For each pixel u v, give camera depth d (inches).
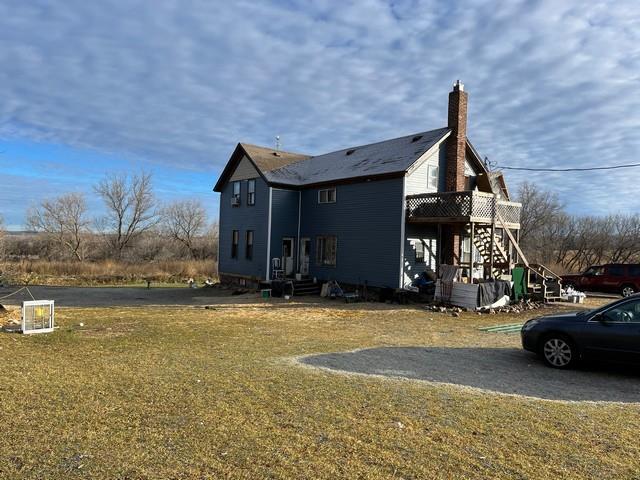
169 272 1441.9
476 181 927.7
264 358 340.8
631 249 1726.1
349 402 232.8
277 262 1019.9
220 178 1180.5
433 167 855.7
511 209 831.1
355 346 400.2
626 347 304.8
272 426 198.2
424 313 657.6
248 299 867.4
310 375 287.7
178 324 527.8
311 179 1023.0
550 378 301.4
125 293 1004.6
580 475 159.0
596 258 1798.7
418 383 276.1
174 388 252.5
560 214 1855.3
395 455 171.8
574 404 241.3
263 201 1031.0
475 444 183.5
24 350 362.6
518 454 175.0
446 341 436.8
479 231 850.8
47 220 1817.2
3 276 1194.0
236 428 195.2
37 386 253.9
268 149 1181.1
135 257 1903.3
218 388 253.9
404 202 805.2
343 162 1032.2
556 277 818.8
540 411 226.5
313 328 516.1
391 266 820.6
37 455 167.2
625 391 273.3
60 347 377.4
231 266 1149.7
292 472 156.8
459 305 701.3
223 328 503.8
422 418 211.8
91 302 811.4
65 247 1833.2
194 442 180.2
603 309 323.3
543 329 336.8
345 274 916.6
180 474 154.2
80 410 214.8
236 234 1141.1
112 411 214.1
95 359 330.6
